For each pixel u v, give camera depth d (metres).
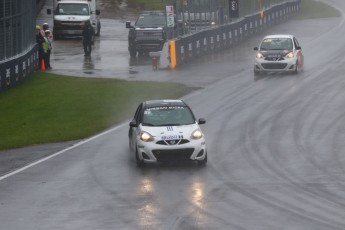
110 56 123.56
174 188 45.44
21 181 48.22
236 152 56.09
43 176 49.59
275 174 49.00
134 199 42.88
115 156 55.66
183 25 117.12
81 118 71.81
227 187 45.50
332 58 118.81
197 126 52.47
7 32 93.50
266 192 44.12
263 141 59.84
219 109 74.88
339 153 55.19
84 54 125.75
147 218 38.66
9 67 91.12
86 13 148.00
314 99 79.94
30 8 109.31
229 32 138.12
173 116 53.38
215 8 132.38
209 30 127.75
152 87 89.06
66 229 37.03
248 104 77.50
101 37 152.25
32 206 41.75
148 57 123.00
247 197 42.94
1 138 63.59
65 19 146.75
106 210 40.53
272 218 38.38
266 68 100.12
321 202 41.66
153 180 47.81
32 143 61.47
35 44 109.69
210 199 42.56
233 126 66.25
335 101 78.38
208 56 124.69
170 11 109.94
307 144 58.50
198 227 36.78
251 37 155.88
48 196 44.03
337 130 63.88
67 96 84.12
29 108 77.94
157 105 54.38
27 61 99.50
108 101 80.44
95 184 46.97
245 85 91.00
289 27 174.88
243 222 37.66
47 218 39.16
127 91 86.38
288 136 61.69
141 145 51.25
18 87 92.50
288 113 72.06
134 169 51.28
